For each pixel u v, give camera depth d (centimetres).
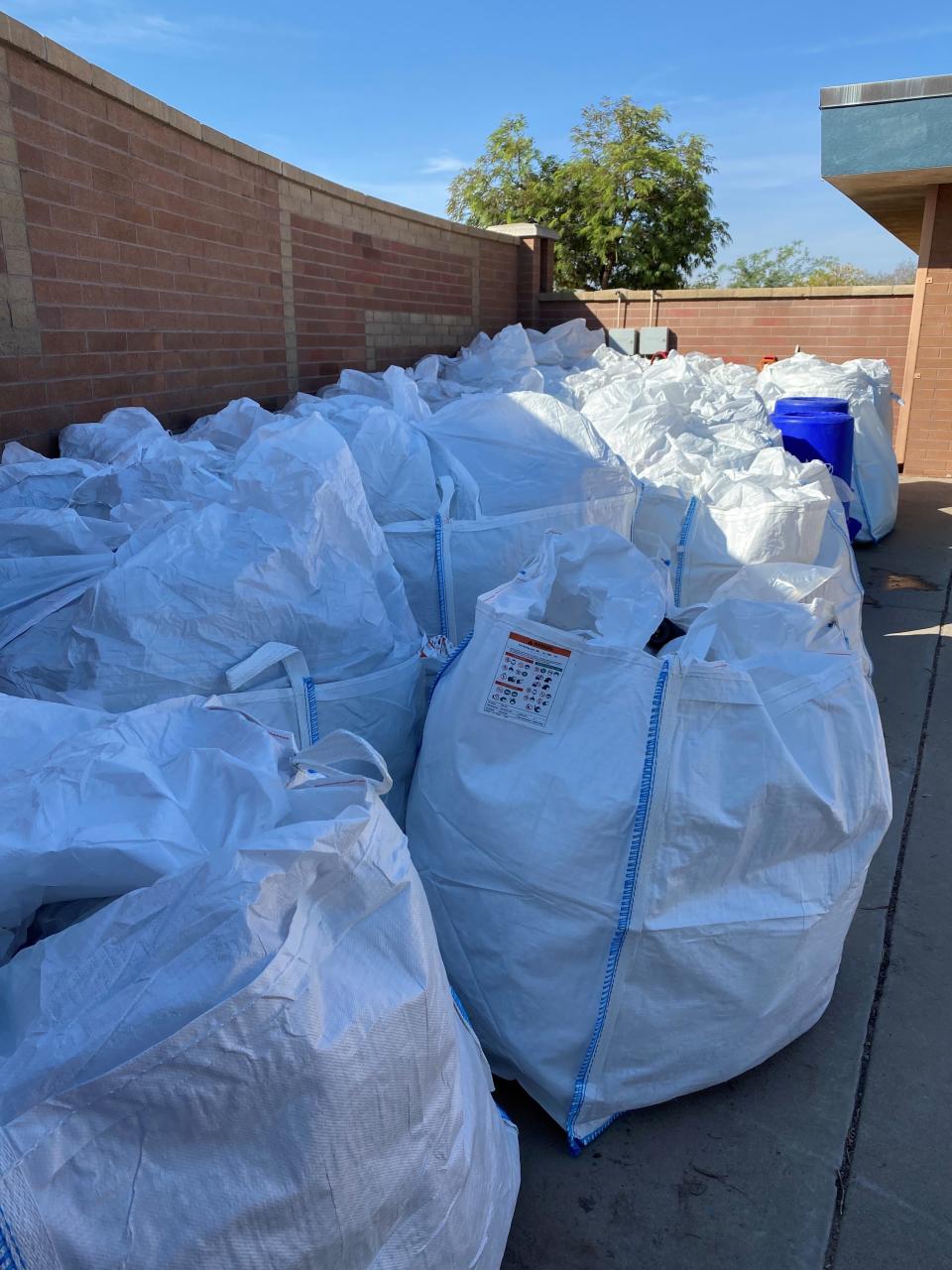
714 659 183
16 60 330
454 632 257
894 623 466
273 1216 93
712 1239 154
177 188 452
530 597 184
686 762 154
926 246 802
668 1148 170
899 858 262
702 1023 165
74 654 174
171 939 95
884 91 680
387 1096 101
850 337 944
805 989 177
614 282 1917
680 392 482
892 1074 187
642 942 156
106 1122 87
